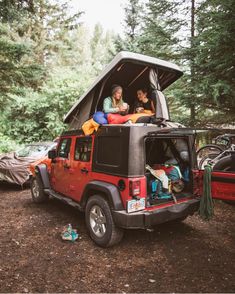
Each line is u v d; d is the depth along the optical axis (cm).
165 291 291
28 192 757
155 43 1200
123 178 363
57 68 1973
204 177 407
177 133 417
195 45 926
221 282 305
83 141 463
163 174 413
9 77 943
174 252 380
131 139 361
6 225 493
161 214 369
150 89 502
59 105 1524
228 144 708
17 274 325
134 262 354
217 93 761
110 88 505
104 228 393
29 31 1939
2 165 770
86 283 307
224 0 682
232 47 737
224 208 570
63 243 413
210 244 404
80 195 465
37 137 1598
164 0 1223
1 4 855
